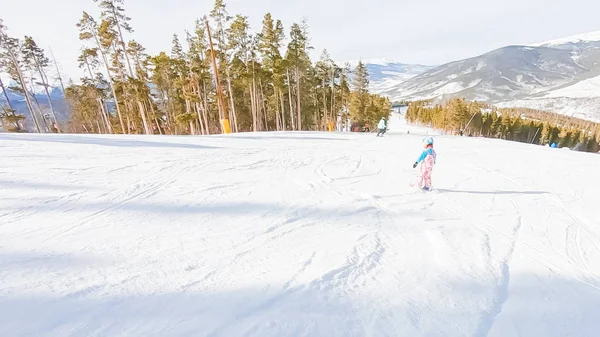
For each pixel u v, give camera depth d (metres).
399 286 2.99
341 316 2.47
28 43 35.41
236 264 3.21
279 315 2.42
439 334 2.36
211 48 23.94
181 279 2.86
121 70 29.80
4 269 2.86
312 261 3.37
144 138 13.81
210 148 11.72
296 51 35.09
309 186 6.67
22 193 5.25
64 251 3.30
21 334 2.04
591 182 7.96
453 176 8.38
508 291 3.04
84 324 2.19
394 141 16.77
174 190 5.85
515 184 7.59
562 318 2.67
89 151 9.50
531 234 4.53
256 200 5.51
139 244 3.56
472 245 4.07
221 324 2.27
